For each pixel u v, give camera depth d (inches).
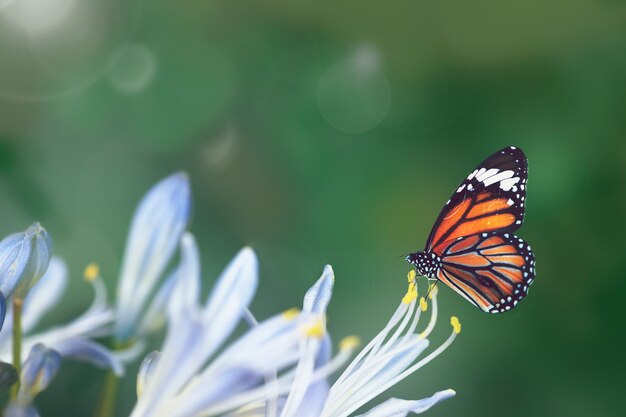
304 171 43.6
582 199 43.1
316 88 43.9
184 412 32.7
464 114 43.8
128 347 37.4
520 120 43.7
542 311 42.7
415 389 42.2
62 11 43.4
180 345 32.7
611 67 43.6
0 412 34.4
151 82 43.6
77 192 42.9
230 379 32.6
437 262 37.8
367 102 43.8
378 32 44.0
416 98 43.9
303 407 33.3
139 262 37.4
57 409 40.3
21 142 43.0
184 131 43.6
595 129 43.4
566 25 43.8
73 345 36.7
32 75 43.4
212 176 43.4
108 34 43.8
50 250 35.2
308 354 33.3
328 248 43.2
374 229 43.3
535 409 42.3
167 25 43.9
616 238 42.9
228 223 43.3
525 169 37.3
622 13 43.6
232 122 43.6
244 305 33.4
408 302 35.6
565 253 43.0
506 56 43.9
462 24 43.8
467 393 42.1
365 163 43.6
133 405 40.4
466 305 42.4
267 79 43.9
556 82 43.8
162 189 37.5
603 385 42.4
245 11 44.1
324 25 44.2
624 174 43.1
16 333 35.0
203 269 42.7
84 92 43.4
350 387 35.2
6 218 42.6
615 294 42.7
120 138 43.3
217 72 43.9
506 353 42.3
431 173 43.6
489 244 37.6
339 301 42.8
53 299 37.6
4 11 43.4
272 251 43.1
